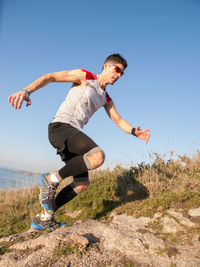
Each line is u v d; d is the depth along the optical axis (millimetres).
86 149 2451
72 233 2523
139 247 2352
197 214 2893
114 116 3256
